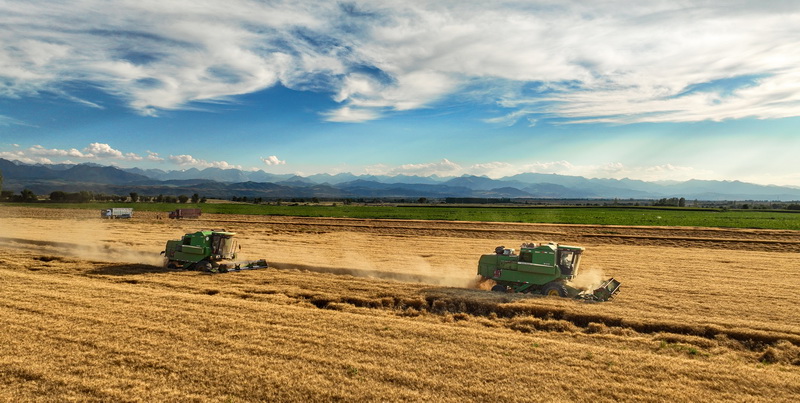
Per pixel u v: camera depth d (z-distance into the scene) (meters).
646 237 42.25
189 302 16.86
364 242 41.09
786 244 37.53
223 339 12.95
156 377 10.61
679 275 25.09
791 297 19.47
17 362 11.16
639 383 10.72
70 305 16.06
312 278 22.72
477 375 10.98
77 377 10.52
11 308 15.55
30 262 26.45
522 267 20.11
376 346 12.69
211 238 25.33
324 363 11.50
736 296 19.72
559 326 15.63
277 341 12.91
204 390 10.06
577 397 10.01
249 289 20.36
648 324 15.36
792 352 13.12
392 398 9.80
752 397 10.04
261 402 9.63
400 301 18.75
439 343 13.08
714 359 12.67
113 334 13.17
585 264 29.14
